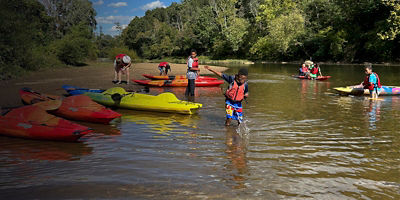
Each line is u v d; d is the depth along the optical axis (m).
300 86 13.91
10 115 5.57
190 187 3.28
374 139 5.32
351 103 9.20
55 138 4.96
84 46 29.33
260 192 3.19
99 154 4.39
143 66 29.58
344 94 11.02
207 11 63.62
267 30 51.31
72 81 14.87
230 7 58.50
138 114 7.45
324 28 43.38
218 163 4.05
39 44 29.77
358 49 37.53
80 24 32.81
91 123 6.44
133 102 7.86
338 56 40.12
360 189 3.33
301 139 5.28
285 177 3.62
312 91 12.10
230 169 3.84
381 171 3.86
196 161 4.11
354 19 39.34
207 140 5.15
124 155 4.35
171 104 7.42
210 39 63.53
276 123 6.49
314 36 43.38
